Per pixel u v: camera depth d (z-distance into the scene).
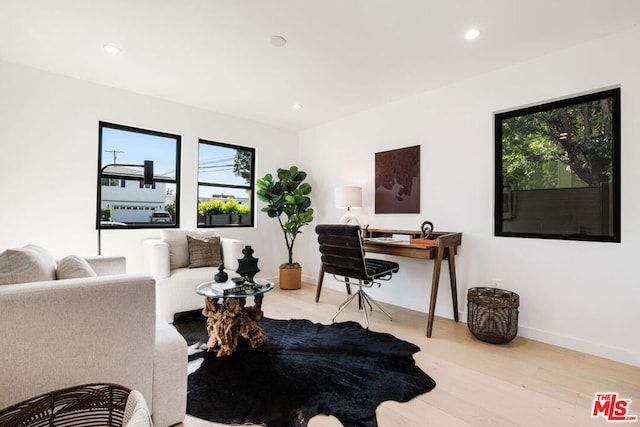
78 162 3.07
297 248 4.91
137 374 1.35
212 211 4.17
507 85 2.73
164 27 2.17
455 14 2.01
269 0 1.88
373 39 2.30
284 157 4.79
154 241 3.17
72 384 1.20
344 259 2.96
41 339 1.14
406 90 3.28
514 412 1.61
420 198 3.35
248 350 2.30
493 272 2.82
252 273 2.42
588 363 2.16
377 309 3.38
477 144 2.92
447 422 1.53
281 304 3.54
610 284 2.24
